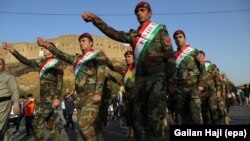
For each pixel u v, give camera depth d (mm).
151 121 4699
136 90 4961
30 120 14391
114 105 22656
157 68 4836
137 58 4992
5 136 7711
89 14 4977
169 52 4848
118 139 11047
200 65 8047
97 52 6930
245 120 14953
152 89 4754
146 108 4883
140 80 4930
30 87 81938
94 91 6781
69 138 11898
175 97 8234
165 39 4879
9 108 7672
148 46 4910
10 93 7668
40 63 8758
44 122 7945
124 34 5113
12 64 123312
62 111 17375
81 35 7188
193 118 7984
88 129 6605
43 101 7973
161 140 4703
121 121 16438
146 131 4879
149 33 4945
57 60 8109
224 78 13141
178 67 8117
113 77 10258
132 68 8961
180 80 8102
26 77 88000
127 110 8703
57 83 8117
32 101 14531
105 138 11328
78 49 129000
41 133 7879
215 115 9953
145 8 5109
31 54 130250
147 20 5152
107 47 130250
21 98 17344
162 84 4797
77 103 6906
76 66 6969
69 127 17984
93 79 6852
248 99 34375
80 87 6844
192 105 7980
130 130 11633
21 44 132500
